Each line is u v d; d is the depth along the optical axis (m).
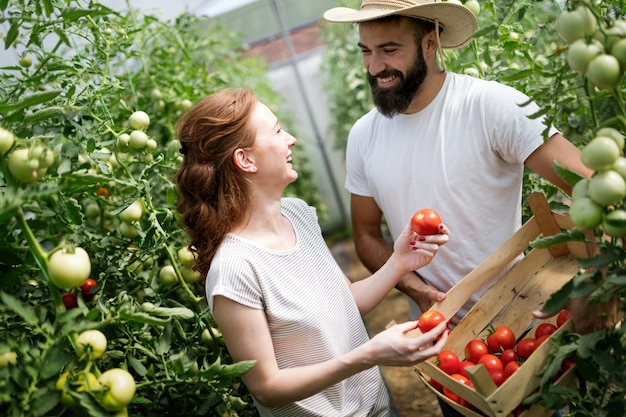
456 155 1.86
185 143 1.62
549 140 1.74
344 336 1.65
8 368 1.20
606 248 1.21
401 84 1.84
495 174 1.87
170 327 1.56
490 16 2.21
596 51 1.15
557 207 1.73
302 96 6.91
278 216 1.65
